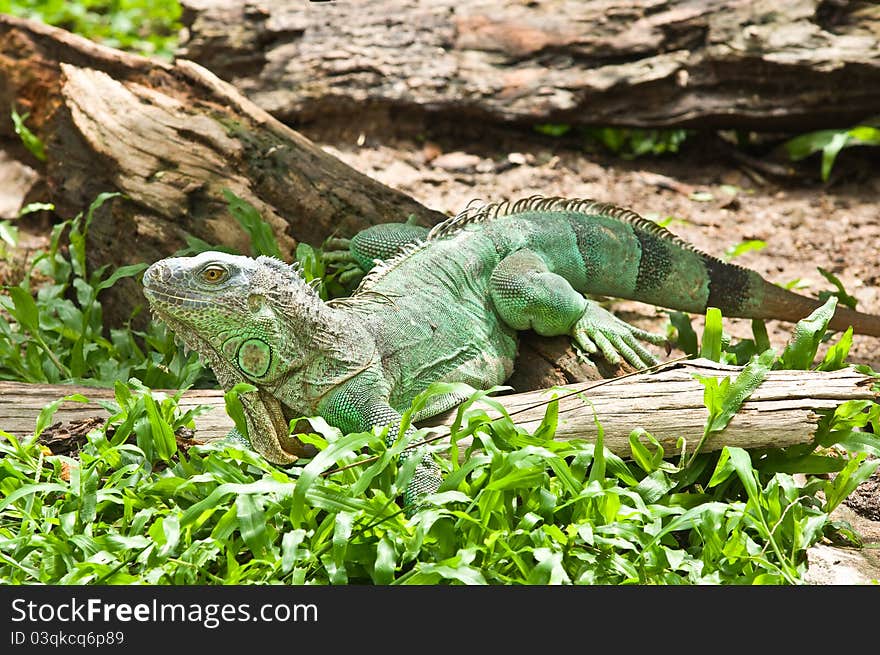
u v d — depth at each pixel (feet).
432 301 32.12
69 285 43.11
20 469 28.32
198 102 43.52
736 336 44.37
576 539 25.34
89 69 45.11
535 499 26.27
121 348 38.73
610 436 28.91
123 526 26.40
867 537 30.12
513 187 55.62
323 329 28.68
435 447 26.55
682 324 37.52
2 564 25.17
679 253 36.88
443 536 24.98
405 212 40.96
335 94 57.16
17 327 41.52
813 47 55.31
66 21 72.43
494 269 33.68
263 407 28.84
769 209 55.72
